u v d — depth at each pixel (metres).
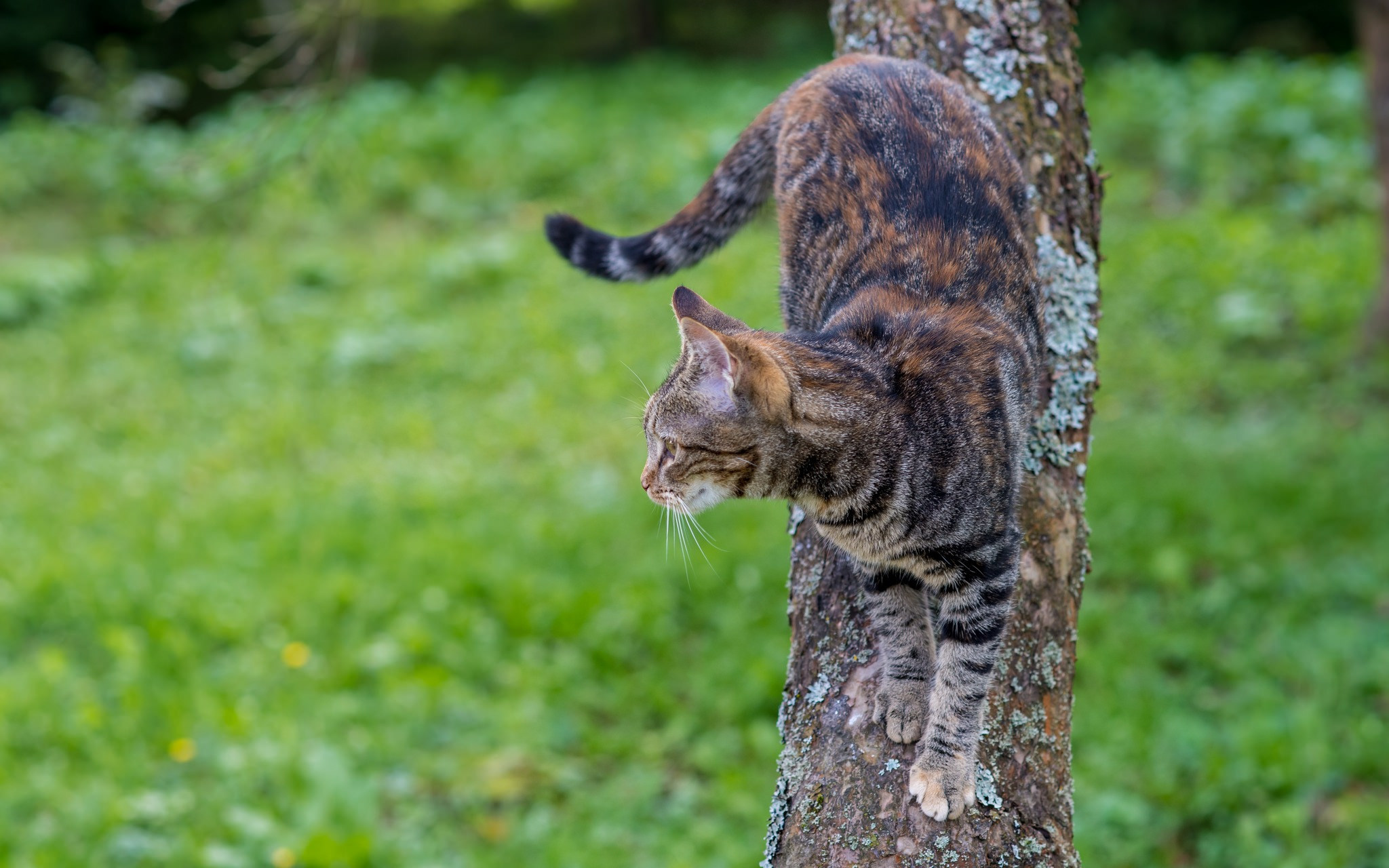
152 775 7.21
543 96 21.56
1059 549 3.62
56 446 11.71
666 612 8.51
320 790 6.86
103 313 14.74
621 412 11.87
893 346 3.50
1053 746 3.42
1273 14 24.00
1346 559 8.70
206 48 24.83
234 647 8.40
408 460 11.23
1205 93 18.28
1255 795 6.67
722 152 17.66
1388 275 12.01
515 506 10.13
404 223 17.55
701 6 28.53
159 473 11.02
